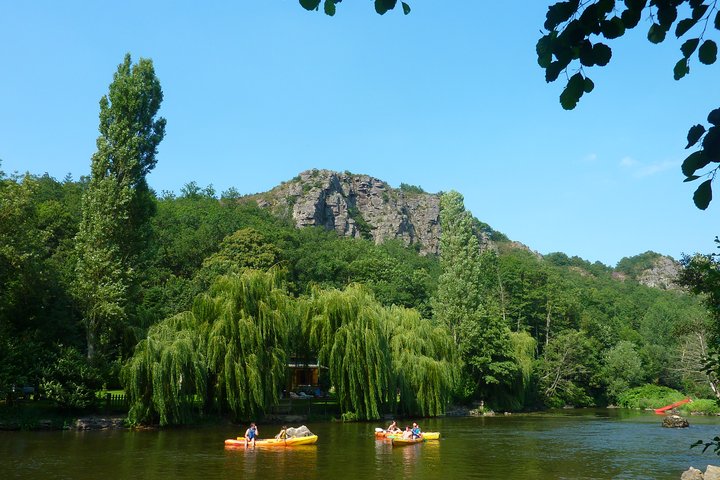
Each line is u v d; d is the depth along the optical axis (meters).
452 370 61.91
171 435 41.25
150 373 43.69
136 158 51.41
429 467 30.52
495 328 76.56
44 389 42.19
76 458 31.27
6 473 27.09
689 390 90.44
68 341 48.81
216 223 120.62
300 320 53.69
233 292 47.69
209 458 32.12
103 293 47.25
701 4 4.76
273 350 47.66
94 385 45.66
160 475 27.17
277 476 27.39
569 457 34.94
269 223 158.62
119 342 52.91
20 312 48.12
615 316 137.62
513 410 78.06
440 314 80.25
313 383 85.12
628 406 92.56
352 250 147.12
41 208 78.88
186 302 70.25
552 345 92.00
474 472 29.36
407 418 57.97
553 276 111.81
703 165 4.56
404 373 56.03
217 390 46.53
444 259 95.88
